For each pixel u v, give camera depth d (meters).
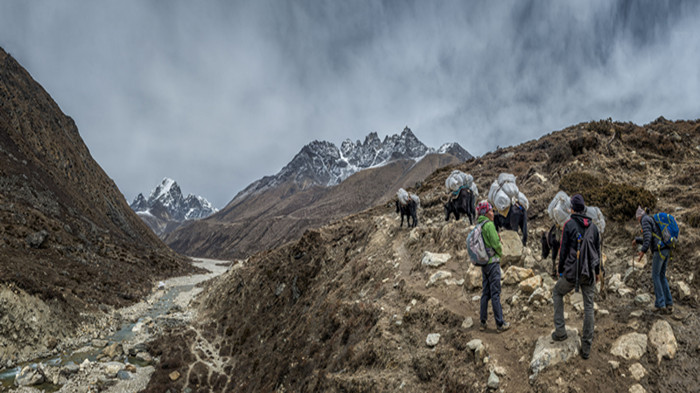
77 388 17.47
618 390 4.67
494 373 5.38
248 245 197.00
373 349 8.00
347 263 18.81
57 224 43.72
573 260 5.09
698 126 19.86
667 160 14.69
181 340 25.00
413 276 10.27
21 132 60.66
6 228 34.81
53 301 24.55
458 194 11.62
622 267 7.32
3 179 43.44
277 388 12.59
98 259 44.66
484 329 6.43
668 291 5.60
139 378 19.47
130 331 27.48
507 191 8.99
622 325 5.62
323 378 9.17
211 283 46.31
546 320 6.17
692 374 4.66
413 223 15.92
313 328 13.97
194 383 19.41
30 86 73.69
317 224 192.25
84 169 77.06
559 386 4.78
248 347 22.20
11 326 20.16
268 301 25.97
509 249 8.48
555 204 7.30
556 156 17.20
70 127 85.50
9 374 18.02
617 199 9.22
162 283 47.97
